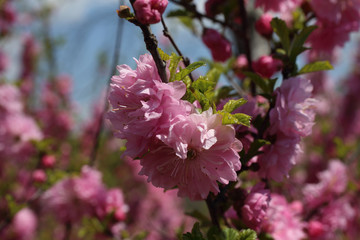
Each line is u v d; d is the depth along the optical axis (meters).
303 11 0.37
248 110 0.30
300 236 0.33
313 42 0.38
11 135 0.60
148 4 0.26
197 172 0.27
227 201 0.30
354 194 0.47
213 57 0.37
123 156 0.27
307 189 0.41
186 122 0.26
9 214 0.47
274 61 0.35
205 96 0.27
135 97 0.27
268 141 0.29
